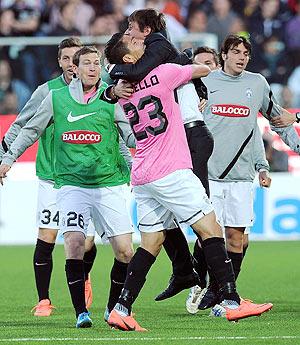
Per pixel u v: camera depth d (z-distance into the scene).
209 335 24.66
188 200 24.53
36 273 30.81
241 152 30.12
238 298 25.03
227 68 29.89
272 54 64.25
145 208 25.30
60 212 26.97
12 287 38.16
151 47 24.39
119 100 25.05
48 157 31.25
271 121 30.41
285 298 34.16
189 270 26.52
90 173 26.88
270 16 65.00
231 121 29.83
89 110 26.92
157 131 24.45
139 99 24.50
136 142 25.14
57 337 24.48
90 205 27.03
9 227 53.78
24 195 53.50
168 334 24.86
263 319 28.27
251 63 64.31
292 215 52.88
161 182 24.53
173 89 24.50
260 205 52.91
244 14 65.75
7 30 65.44
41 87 30.53
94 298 34.78
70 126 26.92
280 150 51.84
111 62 24.80
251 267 44.44
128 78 24.30
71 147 26.98
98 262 47.12
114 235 27.08
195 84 25.50
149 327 26.48
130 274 25.30
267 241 54.38
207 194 25.28
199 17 65.94
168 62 24.66
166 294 26.94
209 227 24.80
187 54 25.97
